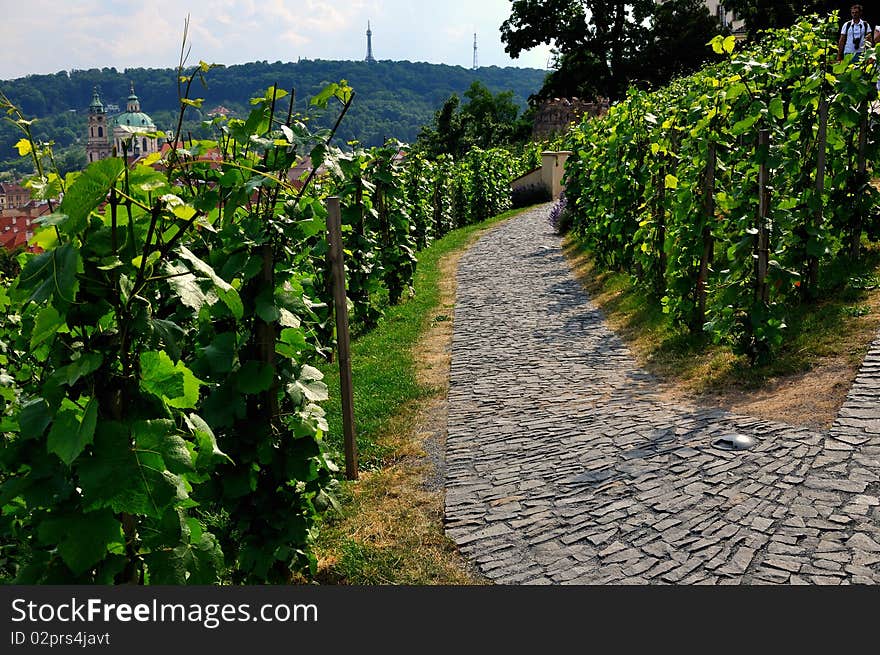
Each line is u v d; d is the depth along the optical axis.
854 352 6.37
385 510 5.28
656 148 9.64
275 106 4.50
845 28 12.80
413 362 9.04
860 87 7.27
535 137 56.53
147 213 2.81
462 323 10.82
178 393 2.73
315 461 4.33
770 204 6.93
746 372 6.71
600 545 4.44
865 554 3.93
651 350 8.26
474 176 26.97
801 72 7.35
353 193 9.98
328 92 4.39
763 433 5.50
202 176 4.70
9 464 2.65
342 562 4.57
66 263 2.37
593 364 8.16
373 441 6.60
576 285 12.60
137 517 2.96
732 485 4.85
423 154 18.58
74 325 2.61
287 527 4.28
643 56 47.06
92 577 2.75
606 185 12.27
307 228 4.17
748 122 7.11
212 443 2.90
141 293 2.86
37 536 2.81
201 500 4.22
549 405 7.02
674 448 5.55
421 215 19.03
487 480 5.55
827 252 7.44
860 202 7.78
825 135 7.37
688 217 8.16
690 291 8.23
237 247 4.00
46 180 2.74
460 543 4.71
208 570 2.95
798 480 4.75
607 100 48.50
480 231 22.27
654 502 4.82
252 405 4.27
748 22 36.38
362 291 10.60
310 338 5.14
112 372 2.68
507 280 13.76
